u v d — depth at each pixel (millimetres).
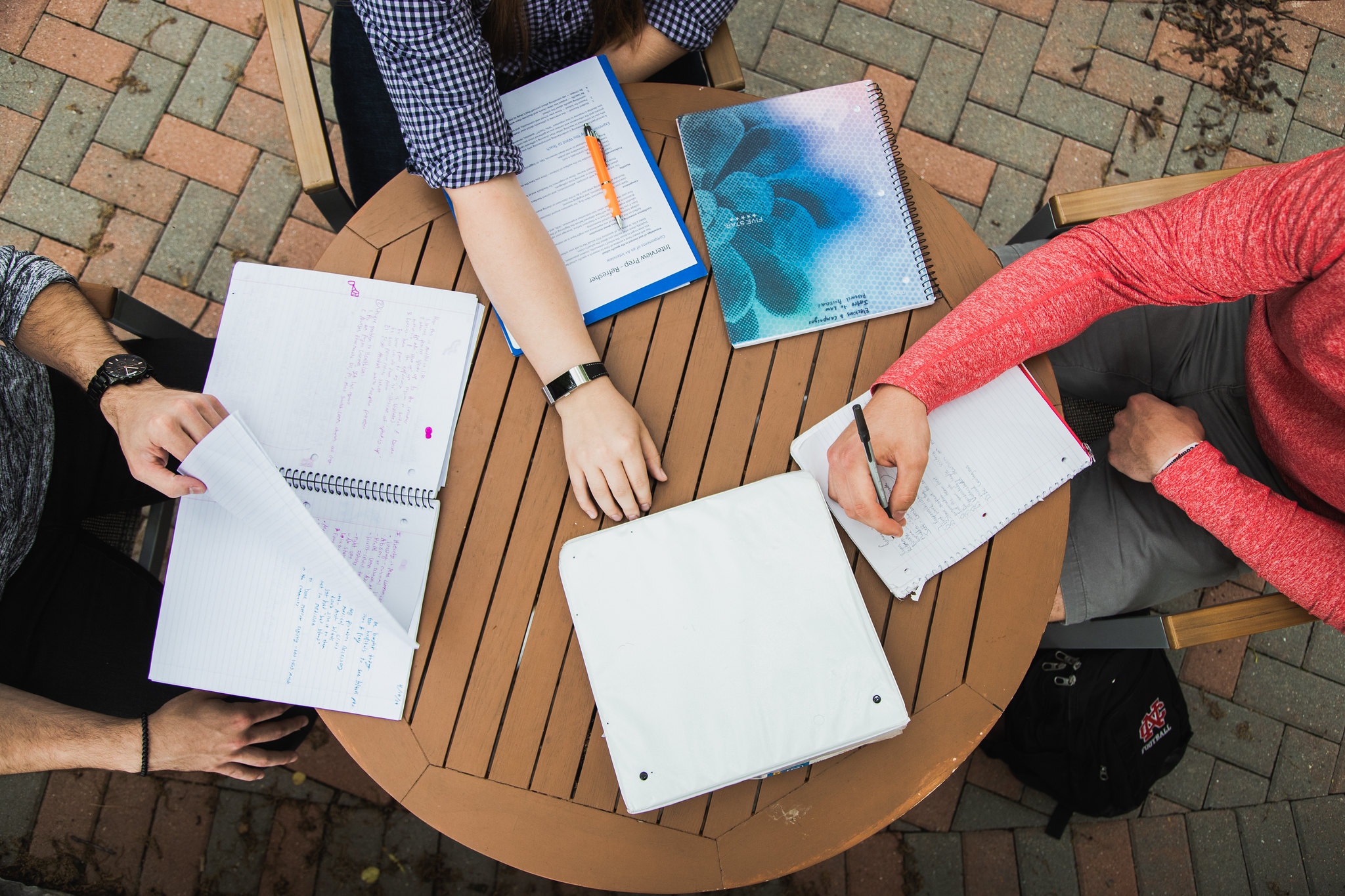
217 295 1990
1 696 1148
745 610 997
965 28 2180
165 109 2035
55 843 1734
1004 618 1097
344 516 1092
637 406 1155
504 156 1093
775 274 1181
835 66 2156
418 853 1775
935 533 1109
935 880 1832
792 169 1219
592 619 996
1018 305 1088
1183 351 1429
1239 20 2188
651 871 1029
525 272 1104
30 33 2043
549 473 1122
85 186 1995
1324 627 1972
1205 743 1923
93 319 1210
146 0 2070
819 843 1038
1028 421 1143
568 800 1038
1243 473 1361
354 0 982
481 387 1144
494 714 1054
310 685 1048
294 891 1749
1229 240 1004
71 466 1352
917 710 1072
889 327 1184
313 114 1241
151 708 1312
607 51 1308
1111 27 2189
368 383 1127
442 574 1089
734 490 1036
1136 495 1400
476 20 1077
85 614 1325
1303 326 1029
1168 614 1213
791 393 1161
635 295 1173
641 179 1212
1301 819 1893
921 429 1062
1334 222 912
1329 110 2174
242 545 1070
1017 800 1869
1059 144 2143
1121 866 1855
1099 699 1659
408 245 1191
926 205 1235
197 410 1072
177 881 1737
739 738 962
